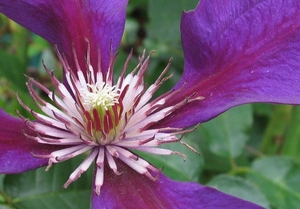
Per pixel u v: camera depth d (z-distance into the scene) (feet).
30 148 0.53
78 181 0.57
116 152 0.52
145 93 0.55
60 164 0.57
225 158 0.68
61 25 0.58
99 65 0.55
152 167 0.52
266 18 0.54
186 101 0.53
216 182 0.61
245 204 0.47
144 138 0.53
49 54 0.94
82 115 0.54
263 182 0.64
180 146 0.62
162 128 0.53
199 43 0.55
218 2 0.55
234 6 0.55
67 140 0.53
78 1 0.59
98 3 0.59
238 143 0.66
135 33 0.96
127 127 0.54
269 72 0.53
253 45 0.54
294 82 0.52
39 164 0.51
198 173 0.62
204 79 0.56
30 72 0.90
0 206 0.58
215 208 0.48
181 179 0.61
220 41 0.55
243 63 0.54
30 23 0.57
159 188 0.51
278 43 0.53
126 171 0.52
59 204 0.57
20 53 0.82
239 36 0.55
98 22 0.58
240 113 0.67
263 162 0.65
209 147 0.66
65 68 0.55
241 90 0.53
